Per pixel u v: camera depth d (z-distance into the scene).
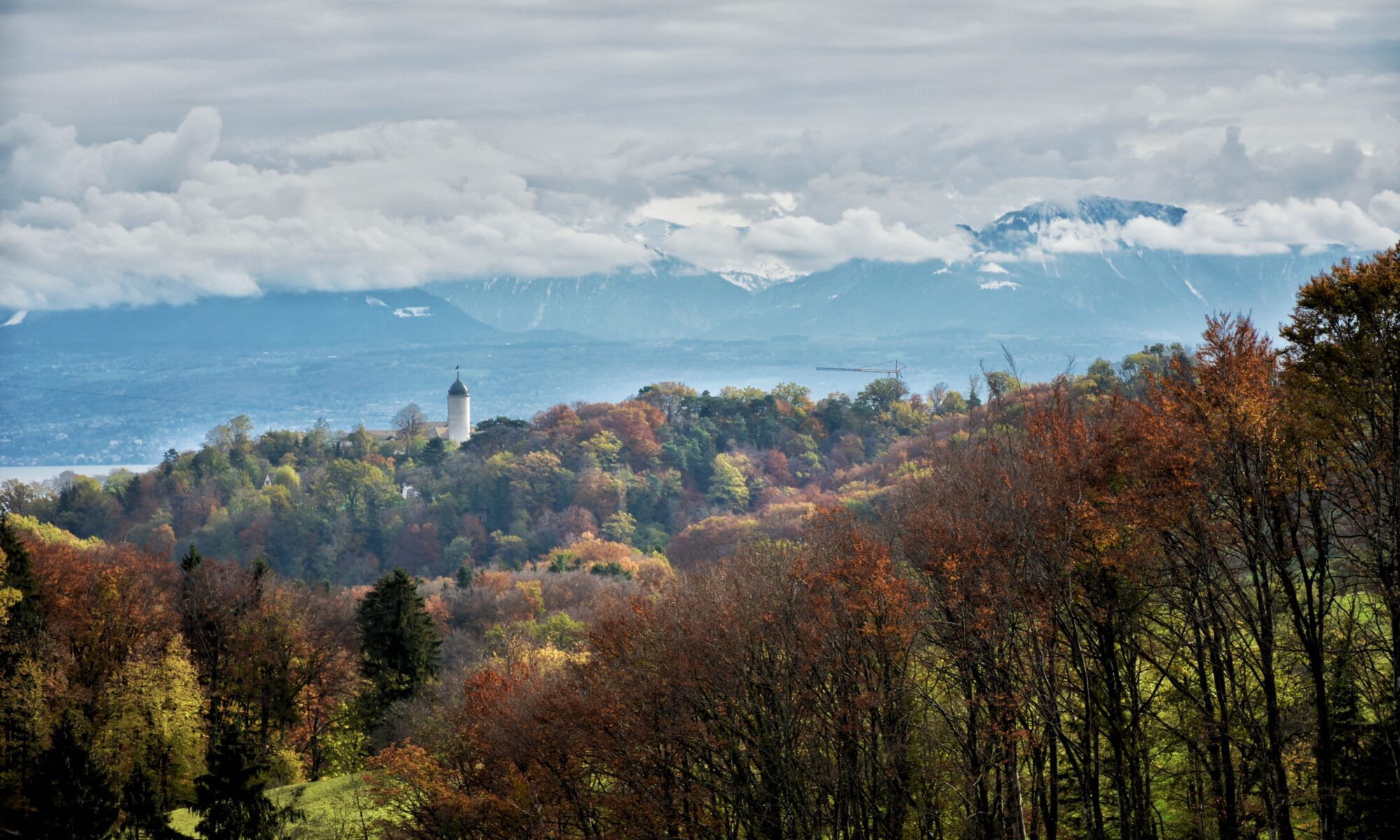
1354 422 111.19
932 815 125.25
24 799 182.00
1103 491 117.44
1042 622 115.62
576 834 142.75
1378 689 116.25
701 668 130.12
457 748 155.50
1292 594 109.62
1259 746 108.62
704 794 131.38
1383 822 109.69
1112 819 132.38
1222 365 112.00
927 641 131.88
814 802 133.25
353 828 175.50
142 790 178.75
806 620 127.81
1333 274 115.94
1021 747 116.94
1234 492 111.19
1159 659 126.56
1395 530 105.94
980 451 147.50
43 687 198.62
